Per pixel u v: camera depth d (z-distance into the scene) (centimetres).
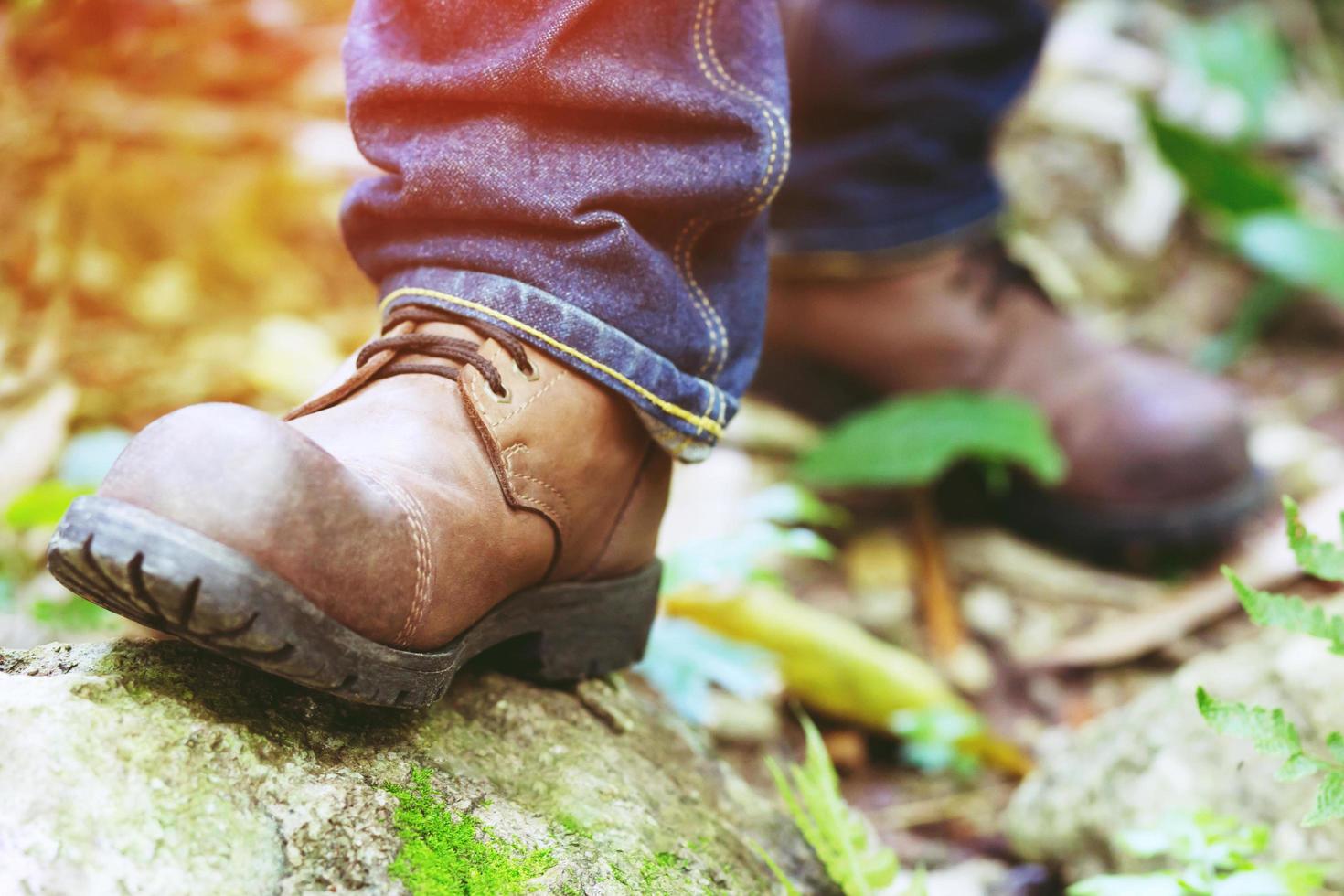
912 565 207
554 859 121
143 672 120
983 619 197
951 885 155
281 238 219
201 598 110
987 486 218
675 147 125
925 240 204
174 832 114
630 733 135
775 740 174
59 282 193
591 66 123
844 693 173
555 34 122
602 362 124
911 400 207
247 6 214
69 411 175
